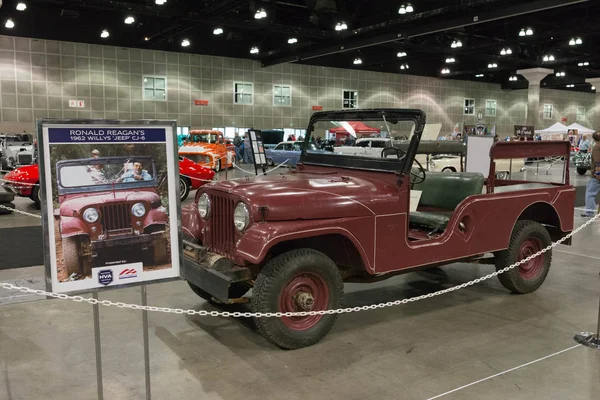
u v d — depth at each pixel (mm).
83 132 2387
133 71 26953
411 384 3145
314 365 3412
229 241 3701
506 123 42000
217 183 3959
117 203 2482
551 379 3215
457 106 38906
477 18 18328
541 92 44188
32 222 9008
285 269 3479
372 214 3781
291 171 5027
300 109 32531
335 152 4672
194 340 3836
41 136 2289
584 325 4188
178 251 2654
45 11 24297
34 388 3100
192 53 28500
